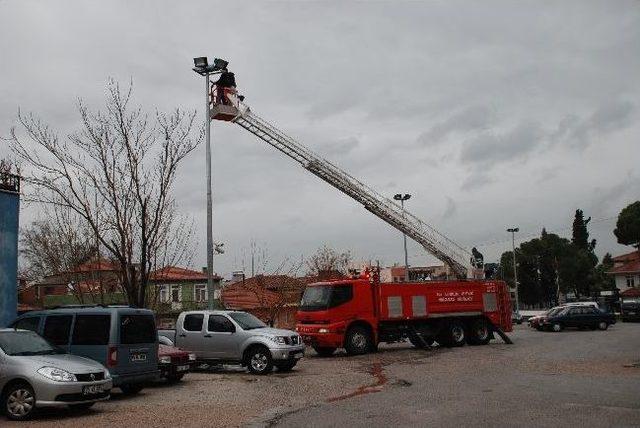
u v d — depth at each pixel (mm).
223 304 42375
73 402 10656
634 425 8828
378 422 9578
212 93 26109
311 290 23578
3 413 10703
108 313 12914
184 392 13859
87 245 21562
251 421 10008
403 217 29609
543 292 81375
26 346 11586
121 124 19266
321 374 17000
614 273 76812
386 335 24516
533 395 11883
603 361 18281
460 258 30125
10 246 18594
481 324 27281
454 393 12500
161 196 19516
